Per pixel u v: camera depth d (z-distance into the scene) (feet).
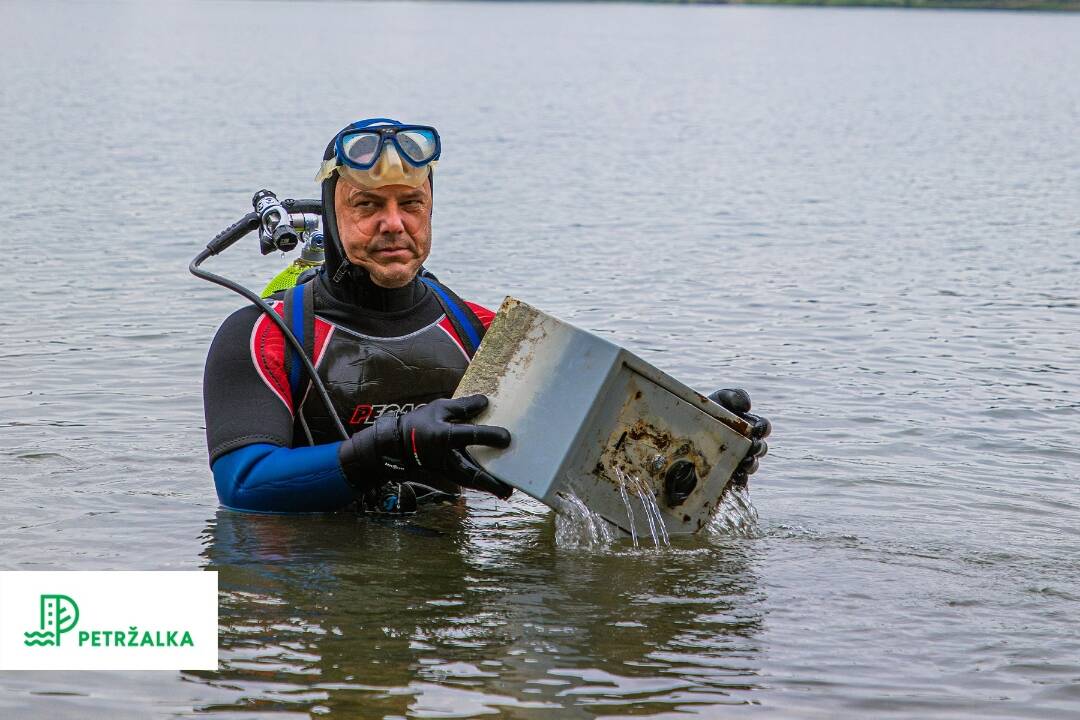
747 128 82.64
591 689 9.36
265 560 11.79
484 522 13.07
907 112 98.68
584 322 25.44
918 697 9.35
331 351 13.05
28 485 14.12
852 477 15.35
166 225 37.06
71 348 21.81
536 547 12.28
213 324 24.21
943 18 370.12
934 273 32.68
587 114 89.61
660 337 24.18
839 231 40.29
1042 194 51.60
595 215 42.29
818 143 73.67
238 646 9.98
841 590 11.39
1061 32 281.54
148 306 25.76
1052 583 11.71
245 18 311.06
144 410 17.79
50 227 36.11
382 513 13.20
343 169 13.00
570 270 31.68
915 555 12.39
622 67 154.81
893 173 58.75
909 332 25.22
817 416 18.54
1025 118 94.73
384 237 12.94
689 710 9.05
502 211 42.34
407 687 9.32
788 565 12.00
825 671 9.75
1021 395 20.24
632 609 10.82
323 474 12.29
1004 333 25.39
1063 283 31.55
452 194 46.44
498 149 64.80
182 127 70.08
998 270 33.40
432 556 12.00
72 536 12.39
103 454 15.46
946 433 17.72
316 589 11.11
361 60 155.12
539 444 11.63
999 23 333.01
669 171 57.31
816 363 22.25
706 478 12.25
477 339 13.78
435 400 12.30
